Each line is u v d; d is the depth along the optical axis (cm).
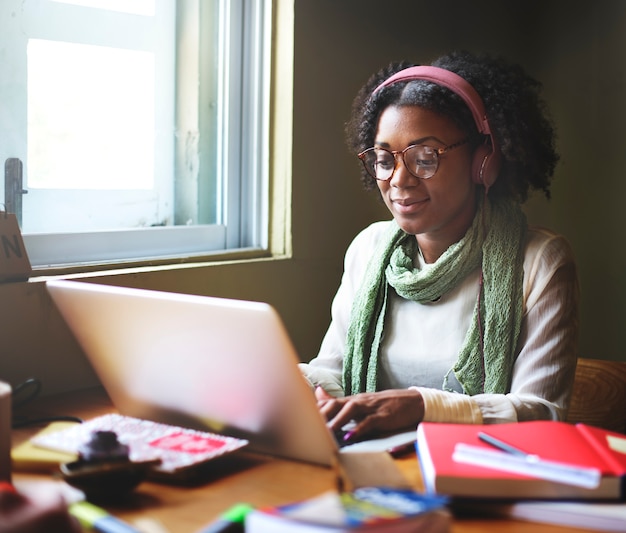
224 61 215
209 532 82
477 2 279
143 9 199
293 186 218
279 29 216
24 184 179
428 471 102
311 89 220
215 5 213
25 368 158
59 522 77
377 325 171
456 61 170
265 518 76
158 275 183
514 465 96
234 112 217
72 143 188
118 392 128
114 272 175
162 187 207
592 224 286
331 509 79
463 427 115
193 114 211
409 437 125
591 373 170
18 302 156
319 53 221
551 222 297
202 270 193
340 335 182
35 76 180
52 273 171
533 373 153
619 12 273
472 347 160
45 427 131
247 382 108
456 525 92
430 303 168
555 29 294
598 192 283
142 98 200
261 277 209
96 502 99
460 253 163
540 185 175
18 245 158
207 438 116
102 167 194
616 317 280
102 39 191
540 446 105
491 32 286
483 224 165
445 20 266
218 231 216
